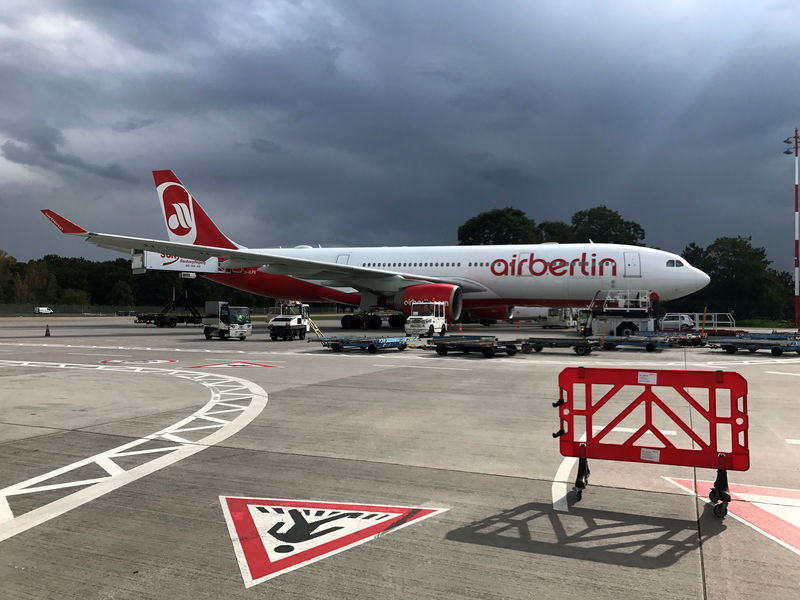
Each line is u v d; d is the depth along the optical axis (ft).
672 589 11.09
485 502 16.11
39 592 11.15
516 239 289.33
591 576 11.66
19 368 51.16
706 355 63.41
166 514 15.34
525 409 30.37
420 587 11.25
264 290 122.11
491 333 104.68
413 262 109.81
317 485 17.71
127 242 91.30
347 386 39.14
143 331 124.67
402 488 17.38
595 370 16.85
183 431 25.38
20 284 367.86
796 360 57.26
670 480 18.04
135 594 11.05
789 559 12.45
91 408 31.04
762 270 265.54
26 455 21.39
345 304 122.83
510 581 11.46
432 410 30.19
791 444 22.50
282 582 11.50
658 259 94.63
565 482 17.90
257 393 36.11
